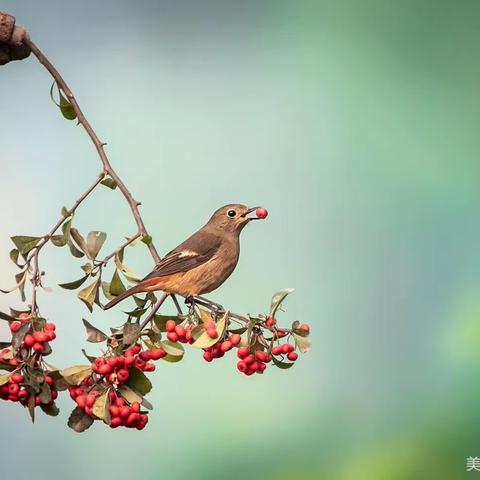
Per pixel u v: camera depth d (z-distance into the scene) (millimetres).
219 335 6414
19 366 6359
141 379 6422
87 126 6828
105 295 6832
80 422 6387
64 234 6598
